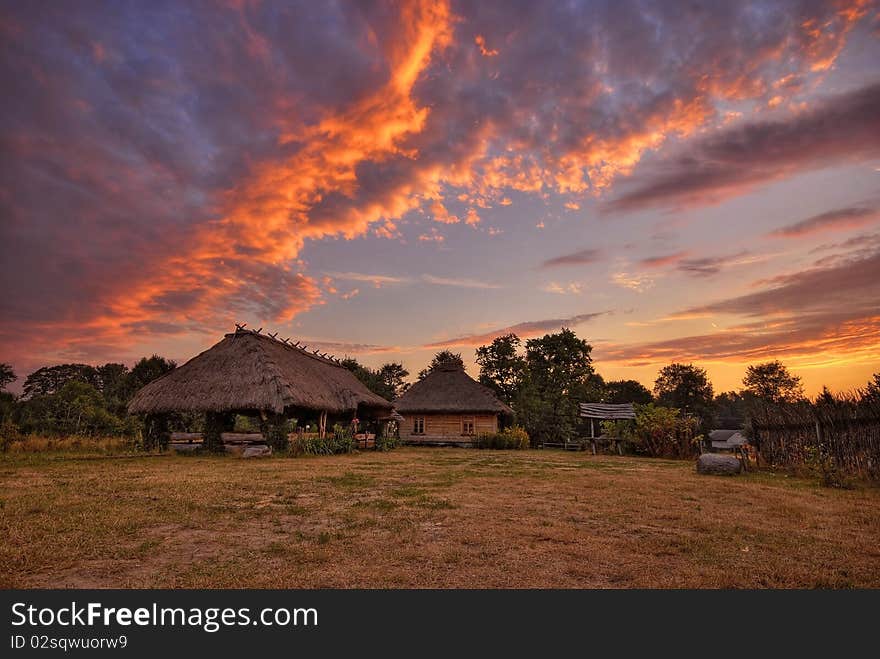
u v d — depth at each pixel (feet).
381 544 20.80
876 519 27.81
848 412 49.42
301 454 69.15
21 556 18.51
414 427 126.62
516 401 152.35
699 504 31.89
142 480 38.22
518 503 30.81
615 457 84.79
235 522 24.70
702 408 247.29
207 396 70.28
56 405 99.86
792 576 17.63
